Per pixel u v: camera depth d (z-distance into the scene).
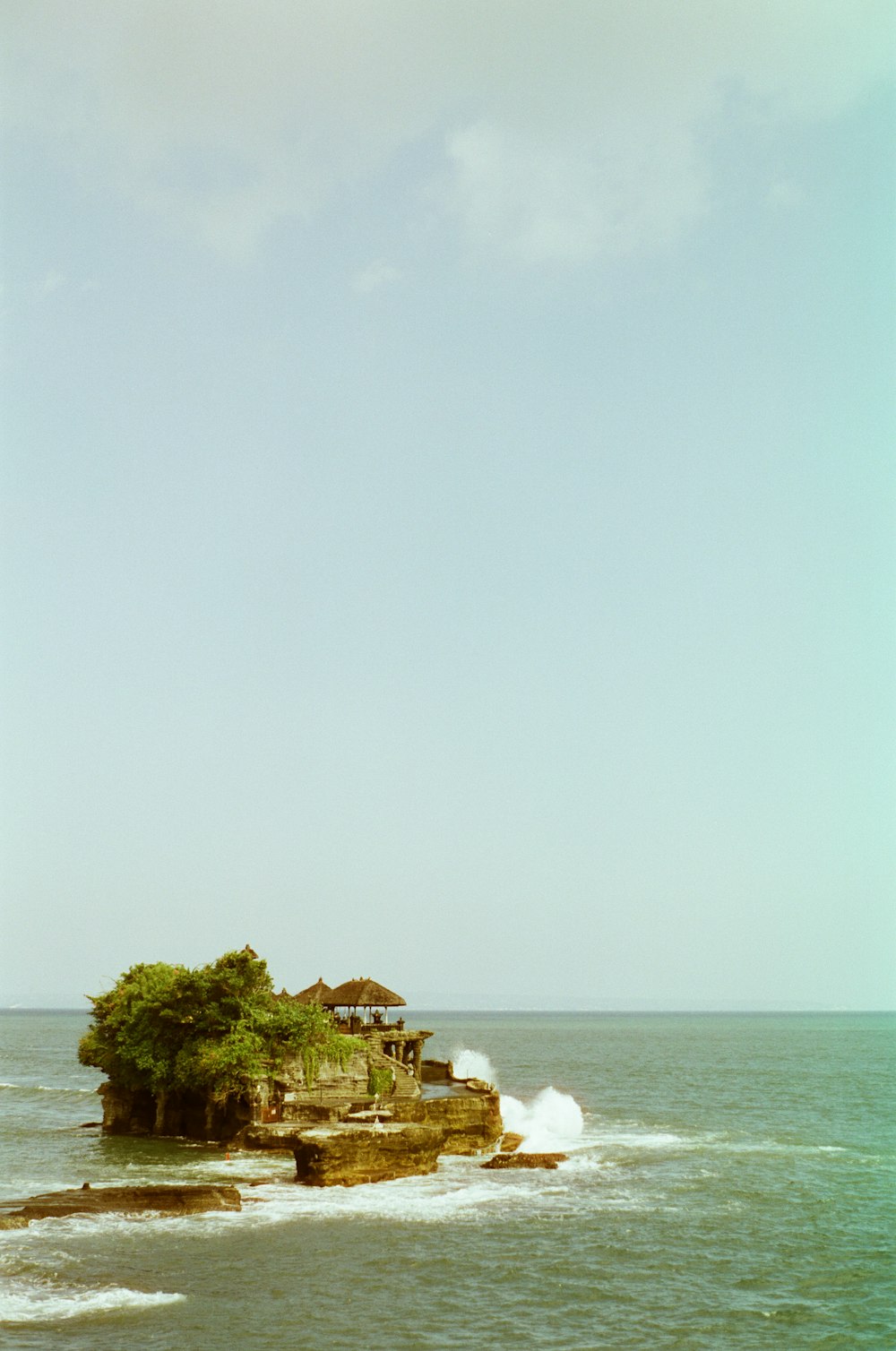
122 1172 68.06
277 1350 37.91
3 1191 61.94
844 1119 106.31
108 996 94.00
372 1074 83.31
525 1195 63.19
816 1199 64.62
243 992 82.50
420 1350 38.50
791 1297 45.69
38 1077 163.50
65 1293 43.09
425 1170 68.44
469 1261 49.28
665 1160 77.94
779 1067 186.88
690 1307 44.16
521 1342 39.56
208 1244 50.47
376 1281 45.91
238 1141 75.69
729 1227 57.00
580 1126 94.75
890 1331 41.69
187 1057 80.19
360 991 95.75
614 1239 53.91
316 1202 59.12
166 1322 40.19
